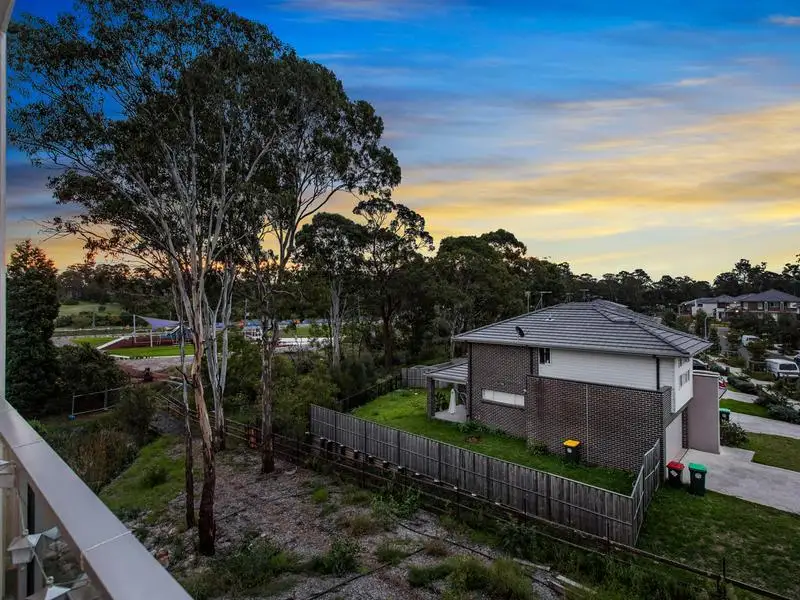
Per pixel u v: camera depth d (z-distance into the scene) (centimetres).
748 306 6662
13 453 195
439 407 2359
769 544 1048
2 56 309
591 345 1689
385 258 3412
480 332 2058
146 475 1585
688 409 1688
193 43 1105
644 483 1171
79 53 1007
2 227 301
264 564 989
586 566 952
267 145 1370
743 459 1569
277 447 1792
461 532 1125
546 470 1520
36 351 2417
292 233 1617
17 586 189
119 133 1107
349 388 2573
